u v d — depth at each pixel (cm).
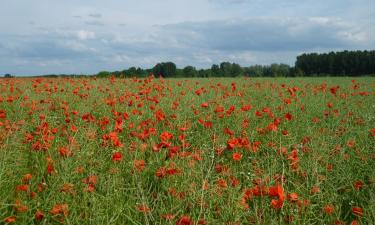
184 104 948
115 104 930
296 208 401
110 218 390
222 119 822
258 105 1084
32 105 805
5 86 1334
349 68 6612
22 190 407
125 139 653
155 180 482
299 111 972
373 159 595
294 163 503
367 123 790
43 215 367
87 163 514
